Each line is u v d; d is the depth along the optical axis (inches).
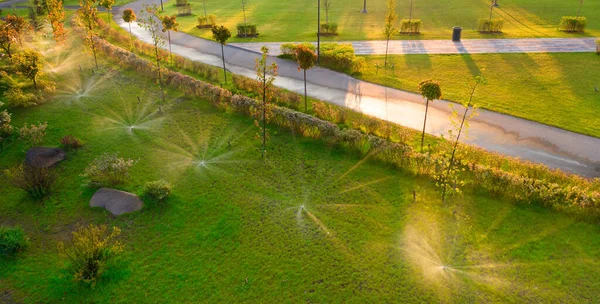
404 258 480.1
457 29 1390.3
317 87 1010.1
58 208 573.0
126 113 839.1
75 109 851.4
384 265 471.5
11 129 737.0
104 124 793.6
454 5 2074.3
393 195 590.2
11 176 606.9
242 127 783.7
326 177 634.8
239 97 828.0
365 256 485.1
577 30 1487.5
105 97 911.7
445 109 871.7
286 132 764.6
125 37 1380.4
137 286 450.9
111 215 557.3
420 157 625.3
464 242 502.0
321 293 438.9
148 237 520.1
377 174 639.1
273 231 526.6
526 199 561.0
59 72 1055.0
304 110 863.1
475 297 429.1
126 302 433.1
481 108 863.1
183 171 652.1
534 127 780.6
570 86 966.4
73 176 639.8
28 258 491.2
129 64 1081.4
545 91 943.0
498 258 477.4
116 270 469.4
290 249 497.7
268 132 761.6
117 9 2134.6
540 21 1684.3
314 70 1136.2
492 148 719.7
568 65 1114.1
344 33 1581.0
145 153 700.0
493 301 423.8
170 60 1179.3
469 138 752.3
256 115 781.9
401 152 649.0
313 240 510.6
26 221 551.5
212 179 632.4
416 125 807.1
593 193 532.1
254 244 506.3
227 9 2139.5
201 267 474.6
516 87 973.8
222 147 720.3
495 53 1249.4
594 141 725.3
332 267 470.9
